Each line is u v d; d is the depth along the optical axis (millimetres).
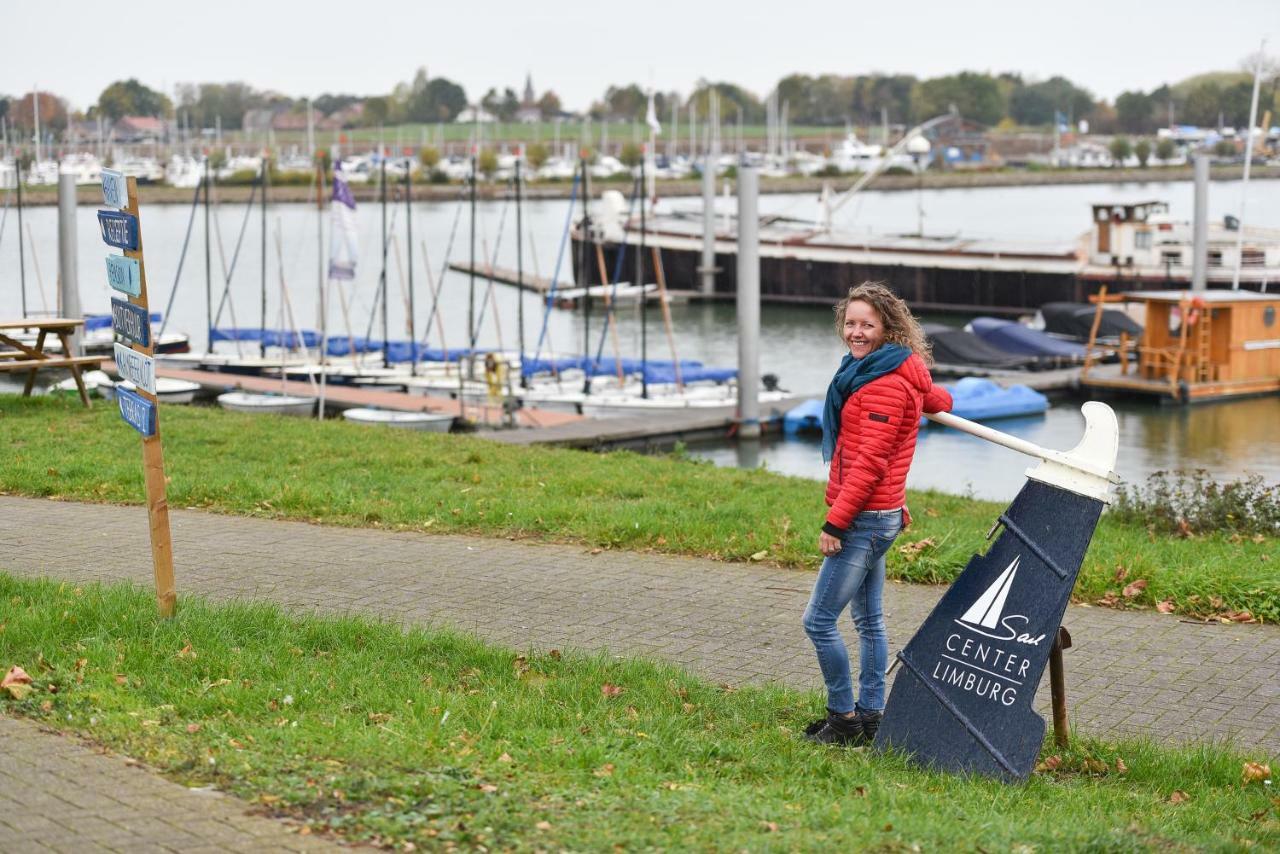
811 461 29375
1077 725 7336
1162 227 60156
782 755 6457
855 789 6047
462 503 12836
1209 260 58281
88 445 16188
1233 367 38156
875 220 121312
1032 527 6547
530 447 18078
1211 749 6836
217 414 20469
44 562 10367
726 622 9141
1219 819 5992
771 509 12898
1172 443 31500
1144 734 7250
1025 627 6504
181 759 5621
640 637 8750
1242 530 13930
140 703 6434
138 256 7738
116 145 177000
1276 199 136625
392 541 11492
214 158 157250
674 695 7297
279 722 6309
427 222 114812
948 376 42188
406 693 6934
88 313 56906
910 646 6703
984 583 6617
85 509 12672
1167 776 6574
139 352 7992
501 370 35781
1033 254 62906
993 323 45250
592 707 7027
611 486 14273
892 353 6488
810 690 7684
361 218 118312
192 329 57062
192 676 7059
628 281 75812
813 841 5047
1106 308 52812
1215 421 34562
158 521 8125
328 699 6797
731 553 11078
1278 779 6543
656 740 6406
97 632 7738
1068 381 39031
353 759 5691
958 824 5434
